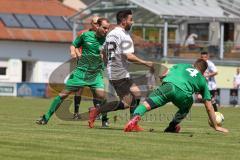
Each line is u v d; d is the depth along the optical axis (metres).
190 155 21.23
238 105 82.81
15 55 120.88
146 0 98.00
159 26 105.62
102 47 32.44
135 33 107.88
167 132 30.19
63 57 124.25
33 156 19.88
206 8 98.62
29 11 126.25
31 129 29.58
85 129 30.59
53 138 25.25
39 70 122.81
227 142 25.91
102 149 22.08
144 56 99.69
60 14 127.81
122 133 28.44
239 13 98.94
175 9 96.75
